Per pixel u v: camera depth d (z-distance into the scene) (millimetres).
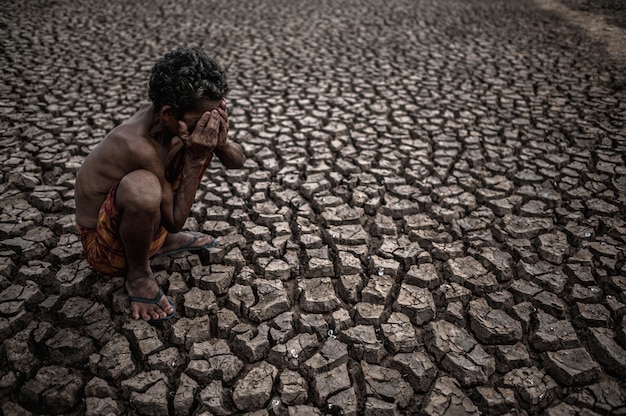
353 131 3666
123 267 1926
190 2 8070
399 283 2207
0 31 5691
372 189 2889
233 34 6320
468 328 1963
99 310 1926
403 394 1677
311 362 1781
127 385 1652
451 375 1763
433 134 3615
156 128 1693
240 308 2023
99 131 3484
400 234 2541
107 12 7055
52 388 1608
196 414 1610
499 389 1688
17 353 1722
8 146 3184
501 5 8438
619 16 7293
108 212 1695
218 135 1710
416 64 5270
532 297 2066
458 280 2186
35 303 1969
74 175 2900
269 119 3836
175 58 1571
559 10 7918
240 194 2830
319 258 2303
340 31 6645
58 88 4219
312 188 2871
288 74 4891
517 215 2686
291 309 2051
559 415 1590
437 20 7355
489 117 3918
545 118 3877
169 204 1790
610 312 1983
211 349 1815
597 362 1800
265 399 1655
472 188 2922
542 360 1810
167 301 1932
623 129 3635
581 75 4867
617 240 2420
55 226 2432
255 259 2316
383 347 1871
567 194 2826
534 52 5672
